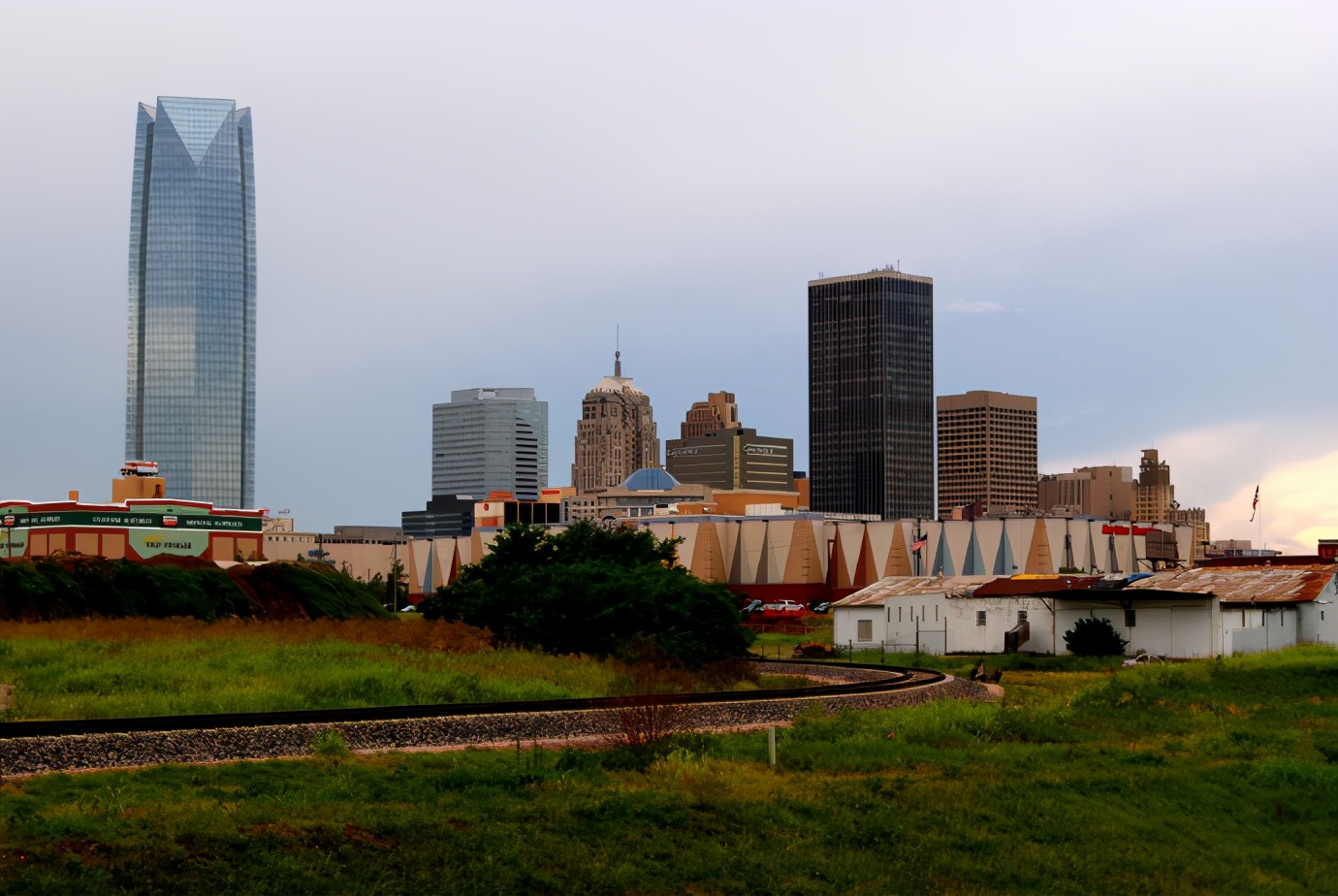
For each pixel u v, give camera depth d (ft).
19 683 226.38
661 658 265.13
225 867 109.91
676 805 143.13
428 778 147.13
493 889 115.44
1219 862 146.00
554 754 169.07
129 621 351.67
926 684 273.75
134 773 140.56
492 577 367.86
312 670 240.73
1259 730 214.69
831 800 153.17
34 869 103.30
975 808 155.33
